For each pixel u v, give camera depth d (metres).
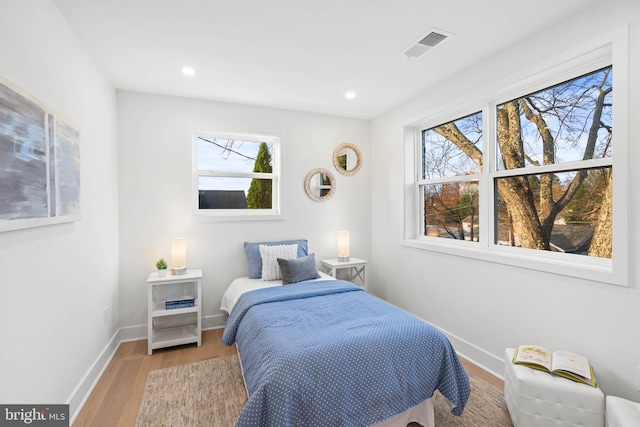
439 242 3.16
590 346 1.82
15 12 1.36
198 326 2.91
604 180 1.88
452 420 1.88
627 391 1.66
